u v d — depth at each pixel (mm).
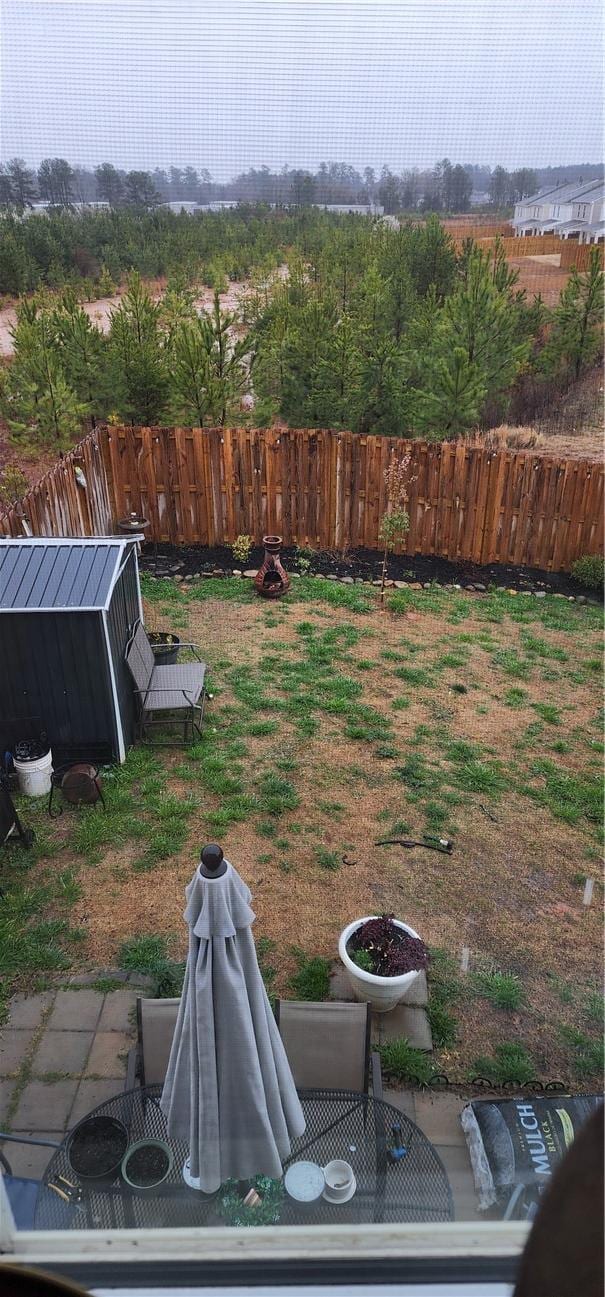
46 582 5605
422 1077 3494
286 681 7211
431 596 9602
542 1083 3547
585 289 11281
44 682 5562
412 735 6562
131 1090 2967
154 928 4355
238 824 5316
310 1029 3324
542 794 5977
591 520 10320
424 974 4203
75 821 5293
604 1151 608
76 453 8781
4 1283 787
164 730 6344
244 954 2488
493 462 10047
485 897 4875
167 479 10094
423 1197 2324
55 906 4512
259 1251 1422
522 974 4293
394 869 5039
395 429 10961
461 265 10688
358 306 10500
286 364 10578
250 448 9984
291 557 10352
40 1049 3545
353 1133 2824
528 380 12203
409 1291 1362
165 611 8539
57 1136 3070
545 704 7293
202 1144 2408
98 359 9750
